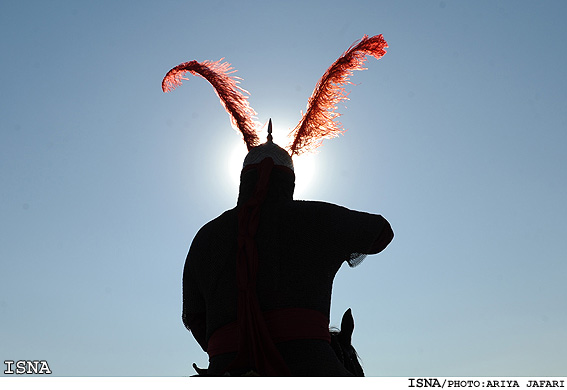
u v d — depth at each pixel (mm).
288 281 3234
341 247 3369
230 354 3230
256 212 3357
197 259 3506
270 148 3615
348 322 3924
